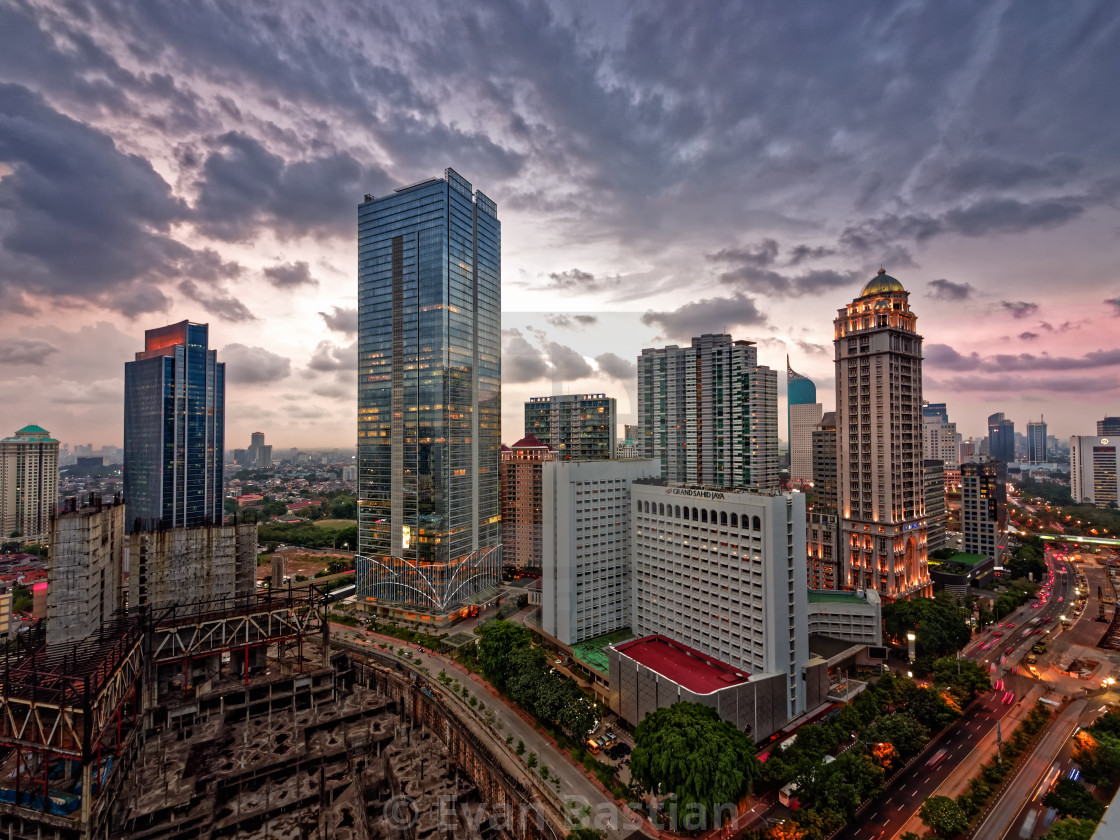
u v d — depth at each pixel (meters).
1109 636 188.12
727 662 138.62
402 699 160.12
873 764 108.94
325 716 153.25
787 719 128.12
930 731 129.88
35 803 103.31
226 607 168.25
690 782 94.88
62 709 101.31
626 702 133.12
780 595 127.62
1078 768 112.00
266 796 121.25
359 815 113.69
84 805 98.94
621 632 172.25
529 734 132.50
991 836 97.00
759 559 130.38
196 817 111.38
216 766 127.69
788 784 109.69
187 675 149.38
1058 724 132.38
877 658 163.88
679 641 152.88
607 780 112.94
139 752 132.38
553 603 168.25
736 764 97.62
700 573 146.62
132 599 162.88
